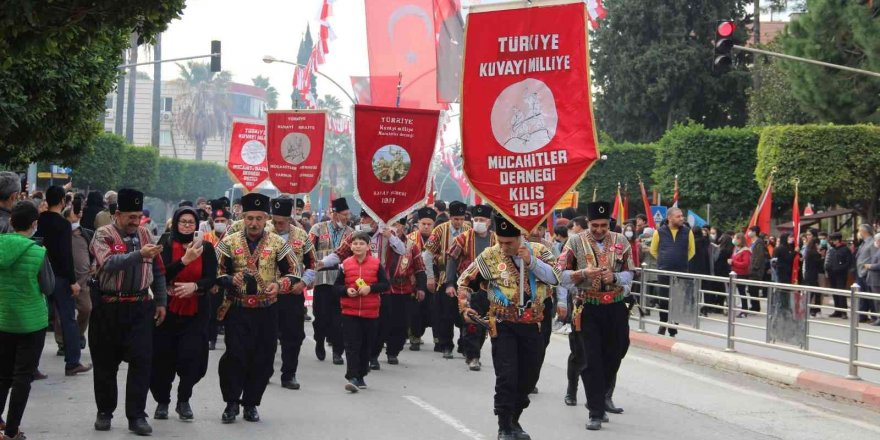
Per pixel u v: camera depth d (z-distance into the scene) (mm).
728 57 22312
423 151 12031
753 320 14062
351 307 11102
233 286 9078
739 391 11773
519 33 8062
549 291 8477
